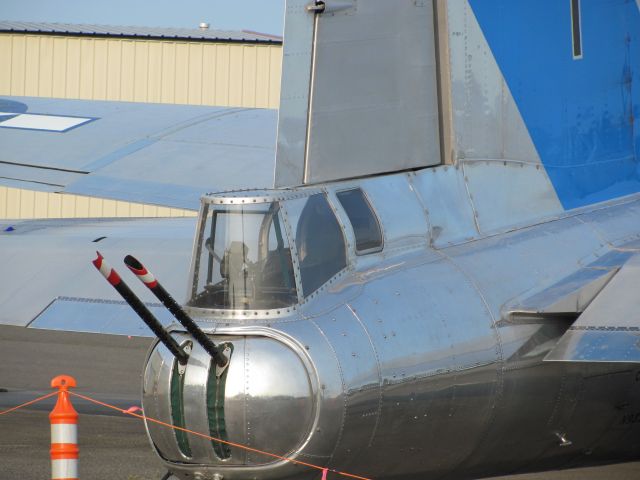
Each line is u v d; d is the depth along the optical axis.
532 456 25.06
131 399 48.31
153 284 19.48
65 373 57.66
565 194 26.91
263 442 20.58
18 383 53.72
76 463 20.41
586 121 27.66
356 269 22.62
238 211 22.05
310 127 24.36
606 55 28.23
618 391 25.33
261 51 124.75
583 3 27.86
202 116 61.09
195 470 21.14
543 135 26.86
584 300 23.31
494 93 26.03
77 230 42.03
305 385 20.58
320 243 22.27
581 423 25.08
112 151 54.91
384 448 21.88
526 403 23.72
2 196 114.25
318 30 24.62
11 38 128.12
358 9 24.88
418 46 25.31
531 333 23.53
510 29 26.48
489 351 22.94
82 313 32.16
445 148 25.39
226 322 21.34
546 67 27.05
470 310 22.98
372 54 24.86
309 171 24.25
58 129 57.78
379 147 24.64
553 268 24.58
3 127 58.34
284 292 21.53
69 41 127.06
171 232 41.00
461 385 22.56
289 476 20.83
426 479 23.81
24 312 33.03
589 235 25.89
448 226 24.56
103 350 68.12
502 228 25.38
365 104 24.69
